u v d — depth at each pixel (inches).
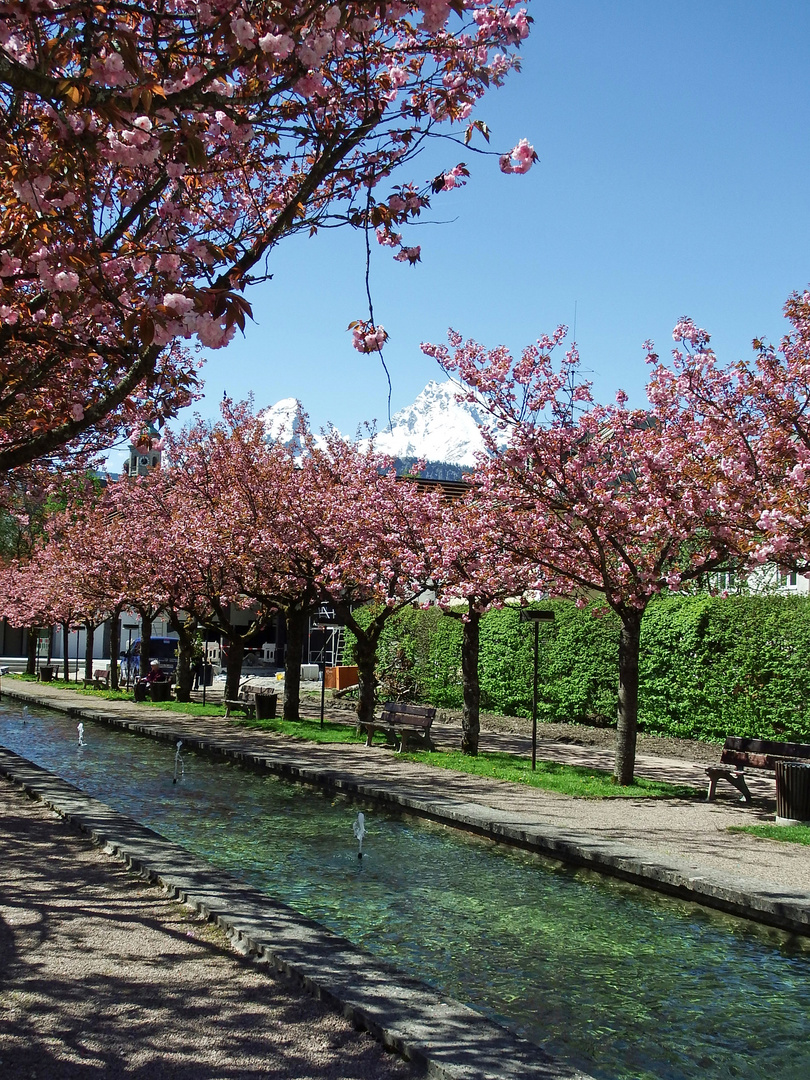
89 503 1284.4
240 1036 201.6
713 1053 229.8
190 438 1075.9
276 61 219.3
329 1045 198.8
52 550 1497.3
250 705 1035.9
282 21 207.5
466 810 478.3
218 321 200.7
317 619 1843.0
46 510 1620.3
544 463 564.4
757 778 664.4
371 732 775.7
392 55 262.8
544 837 415.5
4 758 621.9
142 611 1249.4
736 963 293.4
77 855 362.3
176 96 207.5
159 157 239.8
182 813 510.9
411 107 263.0
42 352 350.3
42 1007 213.8
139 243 268.8
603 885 380.5
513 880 385.4
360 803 547.5
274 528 825.5
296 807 535.2
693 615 833.5
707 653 823.1
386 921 325.4
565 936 315.3
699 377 538.9
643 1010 254.8
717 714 815.7
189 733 826.8
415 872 394.0
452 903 349.4
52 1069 183.2
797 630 744.3
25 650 2657.5
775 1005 260.8
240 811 519.5
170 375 372.5
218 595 1061.1
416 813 503.2
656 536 587.2
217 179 296.5
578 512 563.5
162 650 1608.0
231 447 965.8
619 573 600.4
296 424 1038.4
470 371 584.1
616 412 589.9
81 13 209.2
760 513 446.3
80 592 1302.9
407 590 812.6
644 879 367.6
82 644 2586.1
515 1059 187.5
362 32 221.1
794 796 476.4
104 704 1146.0
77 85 188.5
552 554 613.0
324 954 244.7
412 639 1213.1
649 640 883.4
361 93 265.0
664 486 554.9
